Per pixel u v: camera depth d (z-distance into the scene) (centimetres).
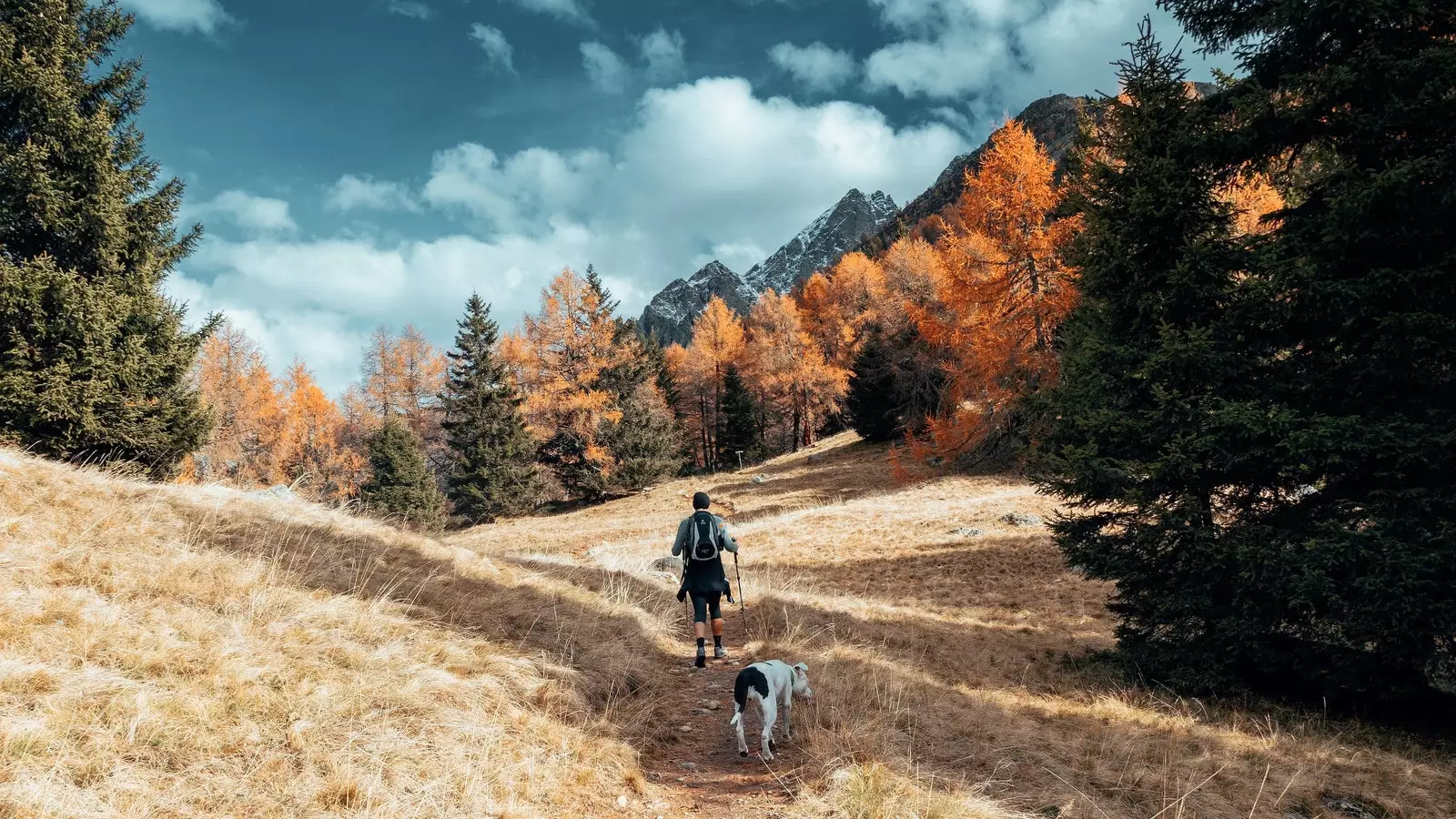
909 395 3744
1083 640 1035
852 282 4956
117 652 407
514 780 408
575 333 4059
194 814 314
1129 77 864
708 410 6406
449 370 4191
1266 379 775
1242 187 904
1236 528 756
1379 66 691
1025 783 485
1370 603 639
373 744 394
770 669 526
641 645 744
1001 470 2680
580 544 2661
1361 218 680
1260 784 514
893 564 1653
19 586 454
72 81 1289
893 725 553
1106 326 898
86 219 1213
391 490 3481
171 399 1317
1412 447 636
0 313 1097
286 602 545
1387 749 629
